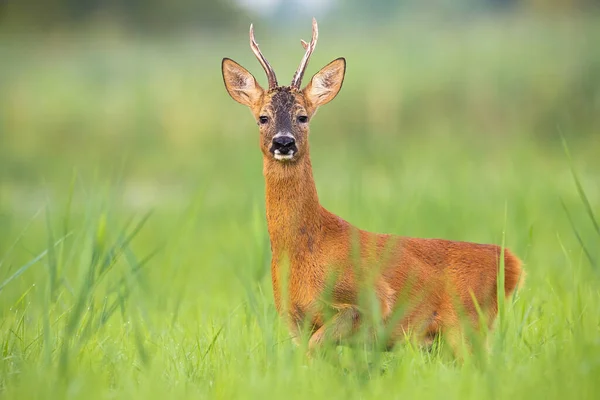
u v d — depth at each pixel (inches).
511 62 1338.6
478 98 1266.0
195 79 1366.9
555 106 1251.2
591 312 363.3
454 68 1325.0
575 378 280.7
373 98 1256.2
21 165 1105.4
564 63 1322.6
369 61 1369.3
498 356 300.4
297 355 308.3
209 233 663.8
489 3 2502.5
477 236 564.4
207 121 1229.7
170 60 1533.0
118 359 327.3
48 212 397.4
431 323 346.3
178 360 331.9
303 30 2106.3
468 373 295.9
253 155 893.2
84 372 305.3
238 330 365.1
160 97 1294.3
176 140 1198.9
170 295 463.2
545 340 330.6
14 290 499.2
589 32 1446.9
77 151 1203.2
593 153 1040.2
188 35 2165.4
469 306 346.9
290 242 339.6
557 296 389.4
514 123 1242.6
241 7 2357.3
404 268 342.0
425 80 1302.9
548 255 535.5
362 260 335.9
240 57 1509.6
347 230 344.5
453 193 657.6
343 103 1259.8
